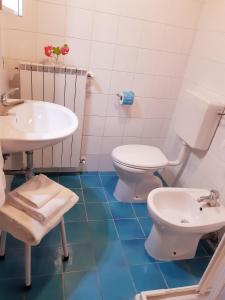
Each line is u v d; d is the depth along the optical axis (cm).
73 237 167
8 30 166
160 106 225
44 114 150
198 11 191
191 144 180
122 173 193
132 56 196
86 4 170
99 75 196
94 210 194
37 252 151
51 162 212
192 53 204
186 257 164
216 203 157
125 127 227
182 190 167
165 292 129
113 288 138
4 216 111
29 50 175
